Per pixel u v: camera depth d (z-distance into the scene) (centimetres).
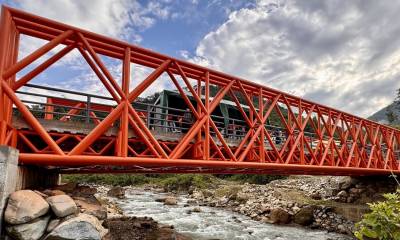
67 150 1079
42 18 827
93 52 872
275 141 2000
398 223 304
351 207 2105
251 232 1891
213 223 2142
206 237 1723
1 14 777
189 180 4541
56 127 930
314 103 1648
